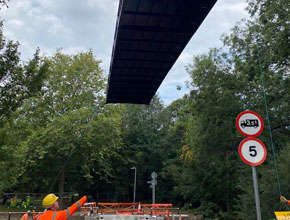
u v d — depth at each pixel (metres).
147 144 52.09
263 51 15.96
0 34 9.61
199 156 24.44
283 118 17.45
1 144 9.88
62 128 27.47
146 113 54.56
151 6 8.37
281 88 16.27
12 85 9.66
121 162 50.81
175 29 9.55
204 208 27.50
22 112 10.41
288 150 12.67
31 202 38.00
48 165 31.30
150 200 54.53
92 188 50.81
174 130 51.66
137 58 11.62
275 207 11.82
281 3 13.88
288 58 14.89
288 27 13.62
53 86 30.59
